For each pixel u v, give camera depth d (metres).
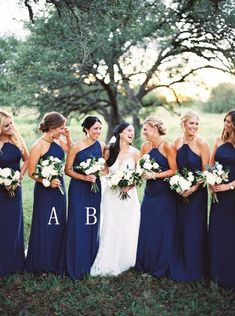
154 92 17.81
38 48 13.59
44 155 5.02
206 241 5.05
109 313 4.27
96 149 5.11
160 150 5.09
